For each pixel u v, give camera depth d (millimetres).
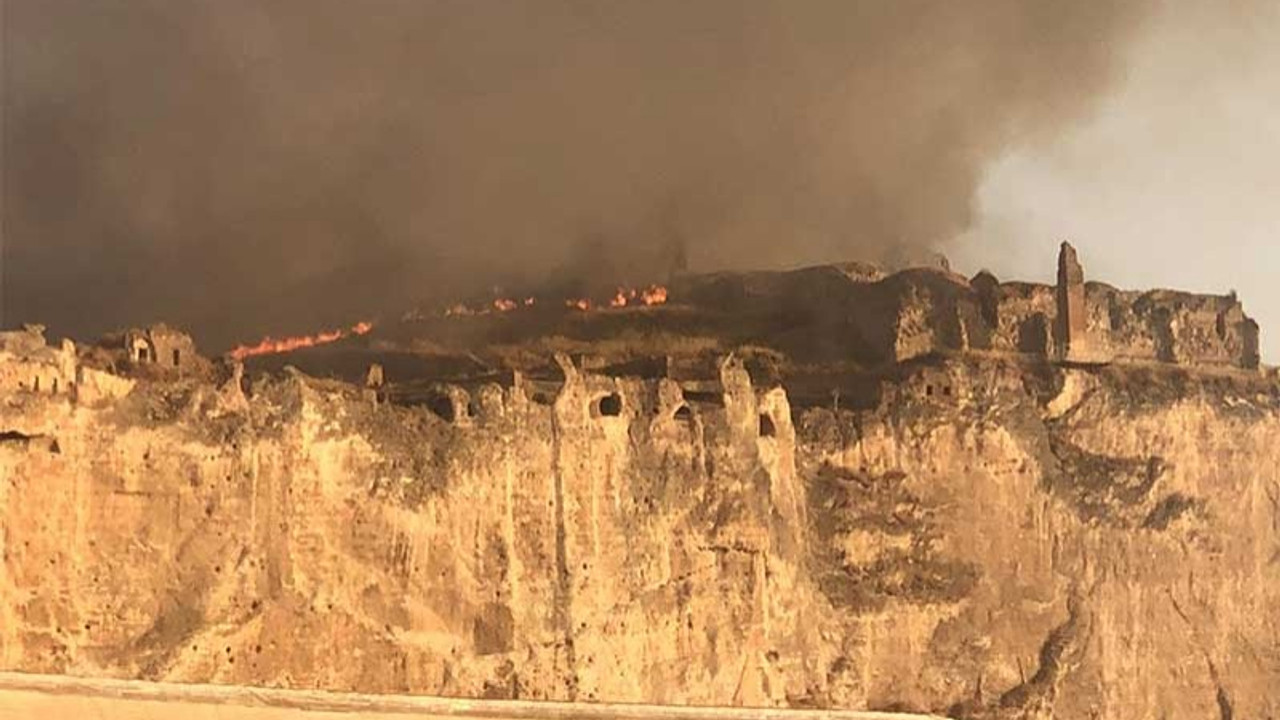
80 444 85125
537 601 94250
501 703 80938
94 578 84750
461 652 91938
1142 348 116750
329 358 109562
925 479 107062
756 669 99062
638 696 95750
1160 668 111125
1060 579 109250
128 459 86188
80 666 83312
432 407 95938
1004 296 113188
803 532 103188
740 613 99188
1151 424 113438
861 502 105188
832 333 115188
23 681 74812
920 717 91875
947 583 106062
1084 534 110188
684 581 98250
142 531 86188
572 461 96438
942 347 112062
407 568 91500
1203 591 113188
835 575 103750
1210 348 118938
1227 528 114688
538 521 95312
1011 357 112812
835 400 107750
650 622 96750
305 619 88438
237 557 87562
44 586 83438
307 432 90000
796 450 104562
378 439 92125
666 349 114500
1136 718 109625
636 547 97188
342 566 89938
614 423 98125
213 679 85438
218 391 89250
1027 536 108750
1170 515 112562
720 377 102688
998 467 108625
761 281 120438
